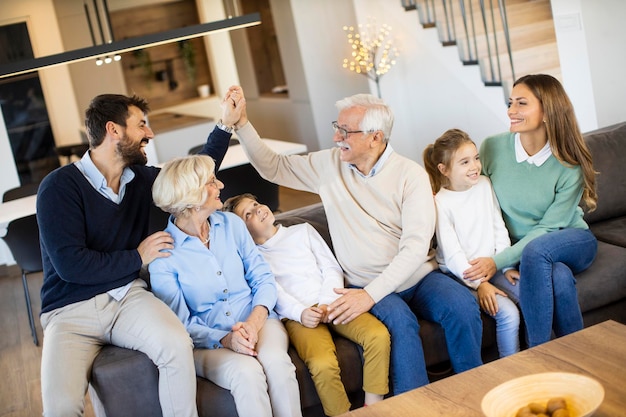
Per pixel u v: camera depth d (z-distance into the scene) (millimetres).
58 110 8680
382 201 3227
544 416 1946
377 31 7523
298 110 8445
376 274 3211
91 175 2979
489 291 3150
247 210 3250
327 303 3100
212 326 2990
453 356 3059
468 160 3227
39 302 6008
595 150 3834
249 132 3416
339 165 3316
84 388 2770
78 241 2873
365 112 3145
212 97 10250
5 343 5195
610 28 4996
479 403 2166
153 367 2807
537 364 2307
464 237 3305
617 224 3768
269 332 2943
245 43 9773
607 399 2068
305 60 7891
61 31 8906
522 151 3361
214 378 2832
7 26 8492
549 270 3078
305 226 3297
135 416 2820
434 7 6758
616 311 3355
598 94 5219
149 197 3139
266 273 3094
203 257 2988
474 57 6656
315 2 7711
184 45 10781
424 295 3129
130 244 3055
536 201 3342
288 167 3453
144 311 2871
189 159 2963
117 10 10227
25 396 4211
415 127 7625
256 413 2729
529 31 6590
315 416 3014
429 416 2154
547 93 3225
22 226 4848
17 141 8625
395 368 2957
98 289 2926
